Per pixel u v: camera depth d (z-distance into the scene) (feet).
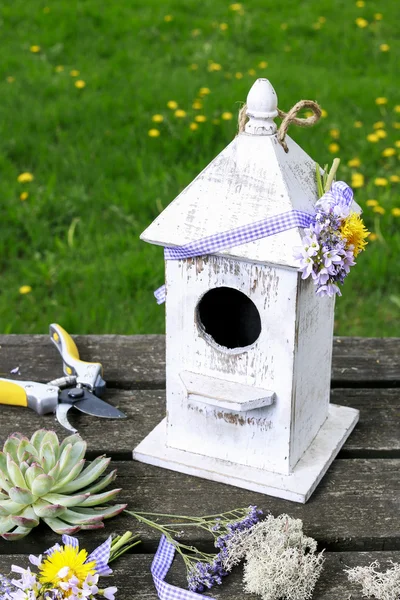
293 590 3.16
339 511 3.42
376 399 3.89
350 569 3.25
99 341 4.16
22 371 3.99
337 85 8.28
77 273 5.53
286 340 3.37
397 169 6.83
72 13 10.05
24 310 5.32
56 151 6.97
